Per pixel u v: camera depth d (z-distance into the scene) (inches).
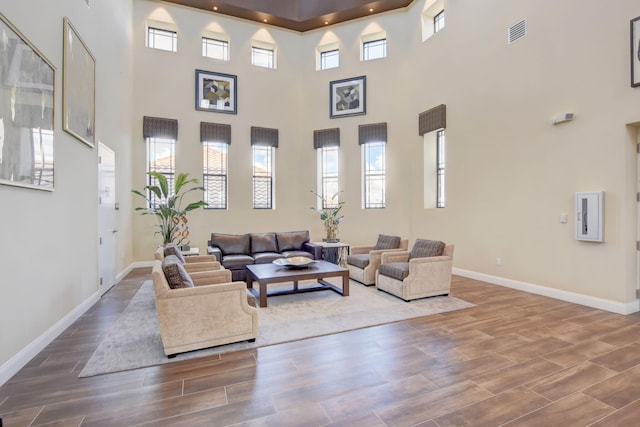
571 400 76.9
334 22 284.7
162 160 255.0
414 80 258.7
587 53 147.1
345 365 94.3
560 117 154.6
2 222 83.9
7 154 84.5
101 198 165.2
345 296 166.6
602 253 143.4
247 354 101.7
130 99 236.2
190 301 101.3
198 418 70.3
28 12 96.0
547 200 164.9
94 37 156.6
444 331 119.7
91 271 150.1
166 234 215.5
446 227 229.3
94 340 111.9
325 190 293.3
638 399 77.2
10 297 87.2
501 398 77.7
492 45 193.5
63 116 118.7
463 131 214.5
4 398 77.5
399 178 268.4
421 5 250.8
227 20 272.1
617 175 137.8
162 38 261.3
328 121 289.3
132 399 77.4
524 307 147.6
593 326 123.4
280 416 71.0
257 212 280.5
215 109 267.3
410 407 74.3
